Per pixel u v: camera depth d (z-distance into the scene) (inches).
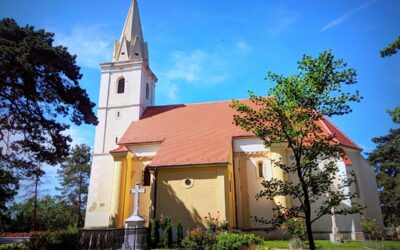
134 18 1491.1
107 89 1360.7
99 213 1143.6
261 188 1018.1
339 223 935.7
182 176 940.6
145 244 736.3
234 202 997.8
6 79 705.6
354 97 419.5
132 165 1125.7
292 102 426.6
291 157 469.4
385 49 544.1
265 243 764.0
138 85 1337.4
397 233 980.6
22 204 1952.5
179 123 1220.5
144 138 1157.7
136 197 810.2
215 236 647.8
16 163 799.7
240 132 1096.2
